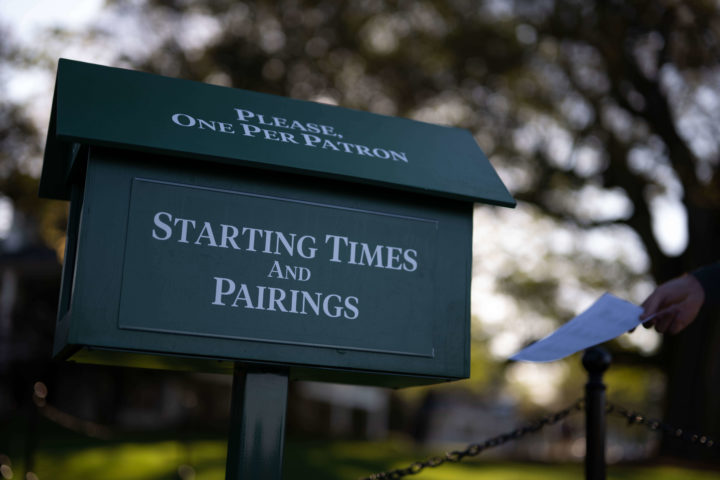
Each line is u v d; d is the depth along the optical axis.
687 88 14.11
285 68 14.65
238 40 14.73
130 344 1.95
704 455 15.13
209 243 2.06
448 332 2.25
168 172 2.06
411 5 14.40
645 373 20.75
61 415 5.82
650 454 16.11
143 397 22.23
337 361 2.12
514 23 14.32
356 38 14.73
